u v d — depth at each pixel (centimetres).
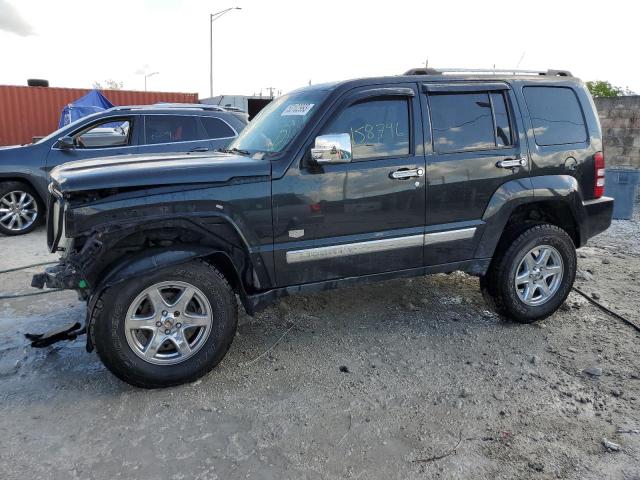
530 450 294
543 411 332
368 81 397
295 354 406
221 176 351
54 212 393
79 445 295
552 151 451
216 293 355
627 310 495
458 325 461
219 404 337
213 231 354
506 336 440
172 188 342
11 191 791
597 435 308
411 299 520
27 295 528
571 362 395
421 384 363
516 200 436
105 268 339
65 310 491
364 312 489
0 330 446
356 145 390
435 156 410
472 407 336
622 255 696
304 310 493
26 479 267
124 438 301
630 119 1352
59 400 340
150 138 820
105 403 337
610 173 938
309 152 373
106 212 327
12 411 327
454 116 421
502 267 440
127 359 335
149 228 338
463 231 424
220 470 277
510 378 372
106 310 327
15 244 748
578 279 588
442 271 432
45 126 2019
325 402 340
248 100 2350
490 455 290
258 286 376
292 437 304
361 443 299
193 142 829
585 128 473
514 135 438
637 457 289
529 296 454
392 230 404
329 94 389
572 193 455
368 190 389
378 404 339
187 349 353
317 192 375
